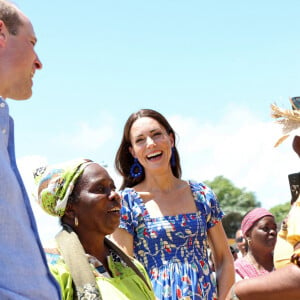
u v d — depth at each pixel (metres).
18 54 3.11
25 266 2.64
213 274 5.63
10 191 2.66
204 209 5.55
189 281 5.16
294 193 3.40
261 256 7.72
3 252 2.59
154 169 5.51
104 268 4.08
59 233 4.06
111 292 3.90
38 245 2.80
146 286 4.22
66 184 4.13
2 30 3.09
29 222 2.80
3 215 2.61
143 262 5.32
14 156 2.87
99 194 4.15
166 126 5.77
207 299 5.22
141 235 5.34
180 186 5.61
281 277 3.13
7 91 3.12
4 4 3.13
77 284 3.77
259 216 7.79
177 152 5.89
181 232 5.31
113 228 4.18
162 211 5.40
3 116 2.83
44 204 4.18
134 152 5.78
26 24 3.18
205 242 5.46
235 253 10.34
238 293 3.26
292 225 3.19
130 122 5.72
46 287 2.72
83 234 4.14
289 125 3.45
